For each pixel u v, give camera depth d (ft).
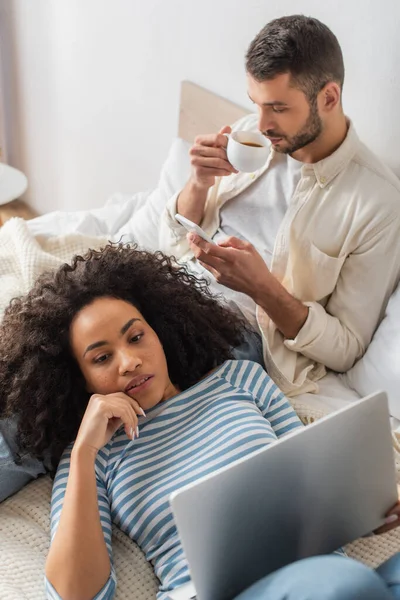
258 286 5.45
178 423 4.56
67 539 3.87
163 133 8.41
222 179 6.42
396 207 5.55
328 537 3.82
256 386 4.80
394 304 5.67
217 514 3.32
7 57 10.27
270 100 5.20
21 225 6.06
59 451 4.74
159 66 8.07
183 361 5.10
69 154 10.03
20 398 4.70
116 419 4.30
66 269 4.96
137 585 4.13
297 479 3.50
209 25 7.28
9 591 3.92
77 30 8.91
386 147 6.15
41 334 4.68
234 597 3.60
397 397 5.43
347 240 5.64
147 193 7.52
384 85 5.96
